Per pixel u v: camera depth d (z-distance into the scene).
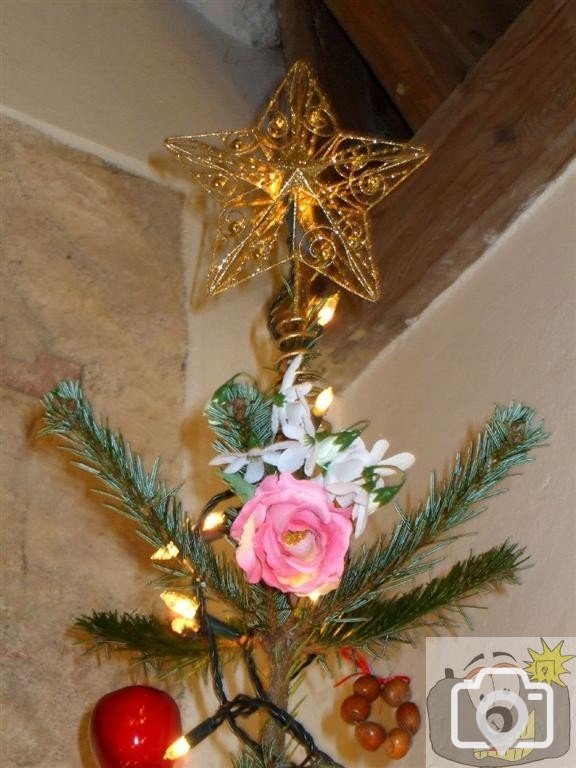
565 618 1.10
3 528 1.34
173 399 1.53
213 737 1.35
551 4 1.26
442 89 1.45
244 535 0.90
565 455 1.16
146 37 1.86
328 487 0.93
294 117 1.09
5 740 1.24
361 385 1.52
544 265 1.27
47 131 1.61
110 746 0.95
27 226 1.53
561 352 1.20
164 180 1.69
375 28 1.51
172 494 1.03
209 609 1.32
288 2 1.78
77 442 0.97
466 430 1.30
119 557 1.39
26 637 1.30
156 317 1.57
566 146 1.25
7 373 1.42
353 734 1.32
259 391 1.00
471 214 1.33
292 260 1.11
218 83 1.91
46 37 1.71
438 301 1.42
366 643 0.98
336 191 1.10
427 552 0.99
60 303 1.50
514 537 1.18
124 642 1.02
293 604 0.99
